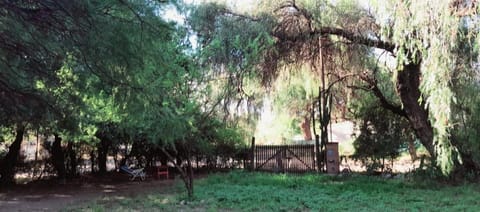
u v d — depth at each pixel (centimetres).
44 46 583
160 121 954
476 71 1006
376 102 1653
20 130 1370
